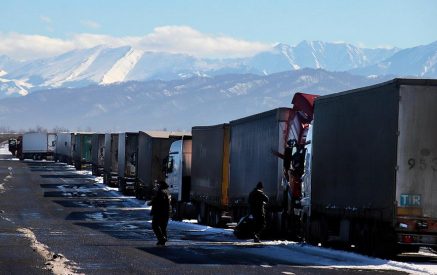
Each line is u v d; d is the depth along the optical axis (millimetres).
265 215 51031
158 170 86812
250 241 47281
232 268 32125
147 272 30562
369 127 37750
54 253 37750
